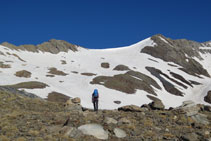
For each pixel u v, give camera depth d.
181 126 15.03
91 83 94.94
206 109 20.56
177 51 178.00
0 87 28.84
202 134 13.10
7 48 137.62
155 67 141.12
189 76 144.38
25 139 10.91
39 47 162.25
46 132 12.40
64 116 15.71
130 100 84.50
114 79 103.19
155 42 187.12
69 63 140.50
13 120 14.23
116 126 13.77
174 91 114.38
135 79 107.88
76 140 11.47
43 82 84.69
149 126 14.44
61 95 71.12
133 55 169.12
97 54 178.38
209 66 188.75
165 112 17.88
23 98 22.66
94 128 12.71
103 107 70.06
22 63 111.56
